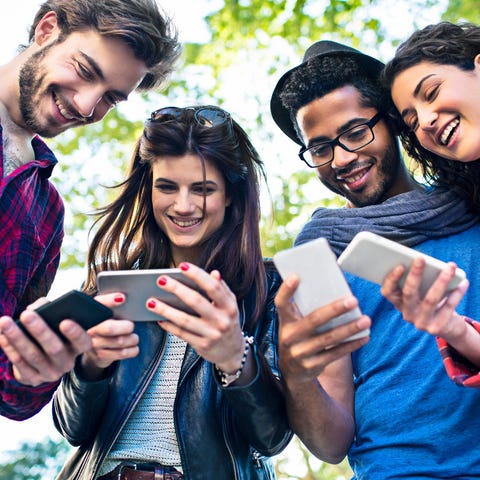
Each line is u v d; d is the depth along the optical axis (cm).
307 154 275
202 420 215
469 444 199
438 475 195
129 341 190
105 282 180
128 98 267
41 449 955
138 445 217
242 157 252
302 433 212
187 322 180
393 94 248
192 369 221
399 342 220
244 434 213
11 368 204
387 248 167
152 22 262
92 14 252
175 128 236
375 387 216
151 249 250
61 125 254
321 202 745
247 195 249
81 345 182
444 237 242
